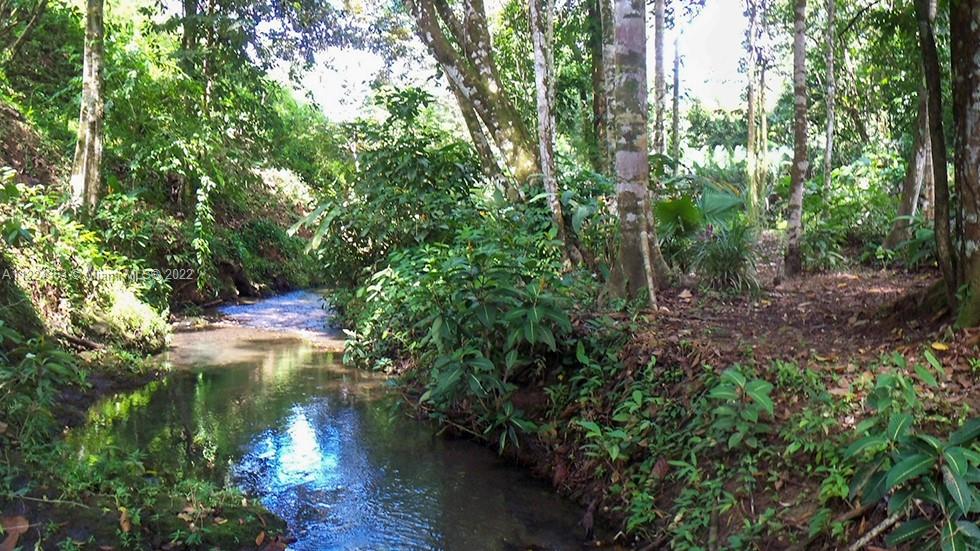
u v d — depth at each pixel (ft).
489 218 27.02
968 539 8.95
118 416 19.43
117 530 11.72
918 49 26.91
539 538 13.48
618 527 13.79
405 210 30.73
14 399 14.97
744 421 12.86
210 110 47.88
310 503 14.70
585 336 18.33
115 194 34.88
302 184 63.00
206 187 41.88
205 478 15.56
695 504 12.84
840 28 50.24
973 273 15.20
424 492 15.43
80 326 23.59
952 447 9.43
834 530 10.46
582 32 41.68
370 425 19.62
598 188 28.66
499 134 29.45
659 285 24.41
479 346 18.08
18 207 24.06
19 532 11.05
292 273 51.83
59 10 47.37
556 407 17.34
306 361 27.07
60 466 13.38
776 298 24.50
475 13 29.86
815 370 14.79
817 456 11.84
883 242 36.91
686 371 15.90
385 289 25.39
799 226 31.53
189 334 31.89
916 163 35.09
